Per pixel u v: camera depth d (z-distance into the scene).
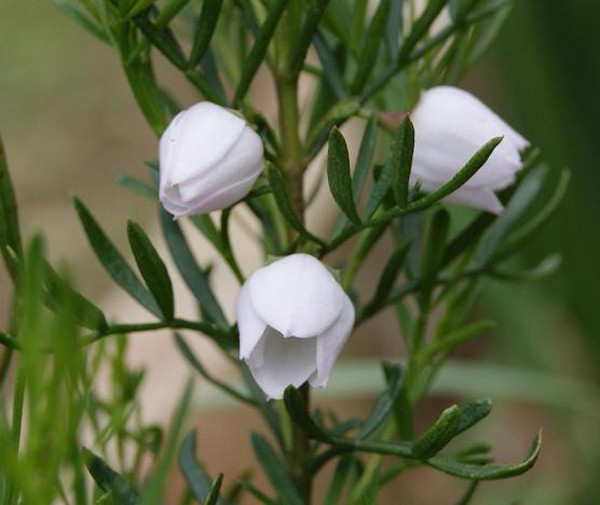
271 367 0.27
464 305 0.31
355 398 0.52
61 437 0.24
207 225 0.29
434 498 0.51
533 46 0.50
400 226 0.30
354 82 0.29
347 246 0.55
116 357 0.30
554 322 0.52
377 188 0.27
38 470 0.26
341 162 0.26
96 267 0.70
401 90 0.31
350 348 0.55
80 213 0.28
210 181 0.27
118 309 0.56
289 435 0.30
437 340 0.31
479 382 0.42
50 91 0.85
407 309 0.31
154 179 0.30
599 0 0.49
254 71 0.28
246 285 0.27
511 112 0.53
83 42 0.88
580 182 0.51
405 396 0.29
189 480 0.29
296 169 0.29
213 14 0.27
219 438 0.50
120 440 0.30
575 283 0.51
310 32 0.28
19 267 0.27
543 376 0.43
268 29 0.27
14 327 0.28
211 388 0.41
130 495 0.27
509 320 0.51
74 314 0.27
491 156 0.28
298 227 0.27
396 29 0.29
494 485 0.51
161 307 0.28
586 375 0.53
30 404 0.24
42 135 0.82
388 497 0.51
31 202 0.76
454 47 0.29
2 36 0.88
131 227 0.27
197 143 0.27
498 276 0.31
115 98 0.85
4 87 0.85
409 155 0.26
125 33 0.28
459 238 0.29
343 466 0.30
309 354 0.27
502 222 0.31
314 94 0.31
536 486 0.50
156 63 0.82
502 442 0.54
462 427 0.27
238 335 0.28
